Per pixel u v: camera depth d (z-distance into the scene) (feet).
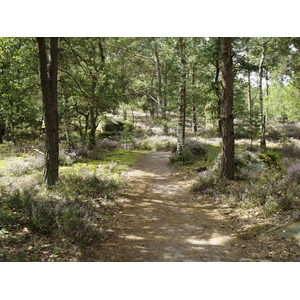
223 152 32.27
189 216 23.88
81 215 19.79
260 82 69.87
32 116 68.69
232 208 24.34
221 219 22.26
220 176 32.58
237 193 26.99
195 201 28.37
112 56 80.53
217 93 76.28
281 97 97.96
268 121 136.77
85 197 25.50
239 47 72.43
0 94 61.93
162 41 82.43
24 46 42.45
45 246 15.46
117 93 65.62
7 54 40.98
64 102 53.36
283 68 79.61
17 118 64.49
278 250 14.89
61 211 19.40
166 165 49.98
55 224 18.21
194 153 59.98
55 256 14.58
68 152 53.31
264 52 68.03
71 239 16.76
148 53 113.91
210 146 72.59
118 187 32.40
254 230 18.57
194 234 19.45
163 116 87.71
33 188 24.47
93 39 58.44
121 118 130.21
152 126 116.57
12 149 53.16
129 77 82.43
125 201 28.04
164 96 85.87
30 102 62.08
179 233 19.80
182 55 50.42
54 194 24.18
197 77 98.37
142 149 71.67
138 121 129.08
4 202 20.59
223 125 32.09
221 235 18.76
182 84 50.88
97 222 20.92
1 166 37.32
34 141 65.46
